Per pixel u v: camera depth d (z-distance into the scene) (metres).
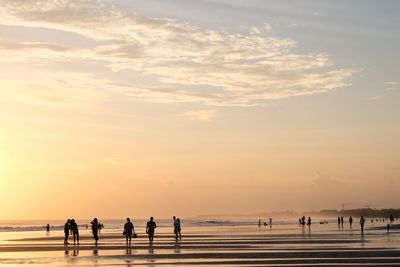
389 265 32.44
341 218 140.75
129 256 40.47
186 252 44.22
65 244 58.00
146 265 33.12
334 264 33.16
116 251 46.56
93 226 55.16
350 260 35.78
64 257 40.34
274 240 63.56
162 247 51.47
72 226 55.16
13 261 37.03
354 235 77.31
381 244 53.53
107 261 36.28
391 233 85.50
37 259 38.56
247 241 61.75
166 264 33.66
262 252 43.44
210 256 39.78
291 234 82.94
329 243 55.88
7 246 56.72
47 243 63.31
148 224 55.75
